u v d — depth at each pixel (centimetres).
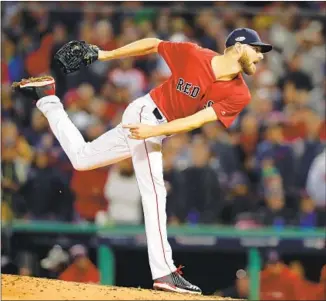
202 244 3809
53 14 5391
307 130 4600
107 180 4234
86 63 2659
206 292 3903
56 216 4281
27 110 4856
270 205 4112
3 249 3972
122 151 2627
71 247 3947
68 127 2678
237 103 2505
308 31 5466
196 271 3906
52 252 3950
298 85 5153
